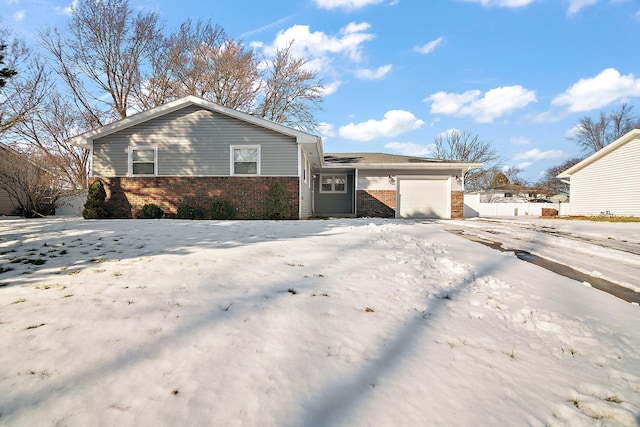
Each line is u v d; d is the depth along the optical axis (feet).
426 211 57.77
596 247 23.24
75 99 72.33
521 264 16.99
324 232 24.27
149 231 22.93
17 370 6.23
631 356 7.97
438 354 7.55
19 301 9.75
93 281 11.65
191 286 11.07
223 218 39.91
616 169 60.18
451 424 5.34
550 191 151.23
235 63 79.71
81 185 74.90
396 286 12.05
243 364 6.64
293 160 41.47
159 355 6.86
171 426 4.96
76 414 5.13
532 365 7.35
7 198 53.01
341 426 5.16
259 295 10.39
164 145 41.50
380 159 63.21
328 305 9.91
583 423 5.58
